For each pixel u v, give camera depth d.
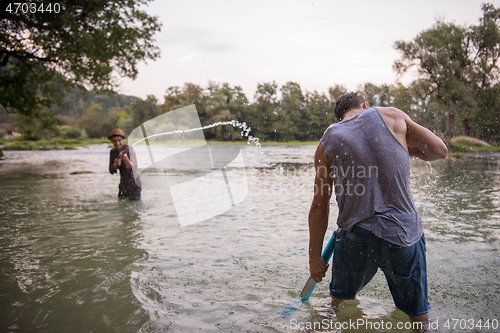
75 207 5.20
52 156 25.30
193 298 2.17
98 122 96.38
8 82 16.58
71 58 13.20
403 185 1.68
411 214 1.69
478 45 24.19
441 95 22.89
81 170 12.40
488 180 6.70
